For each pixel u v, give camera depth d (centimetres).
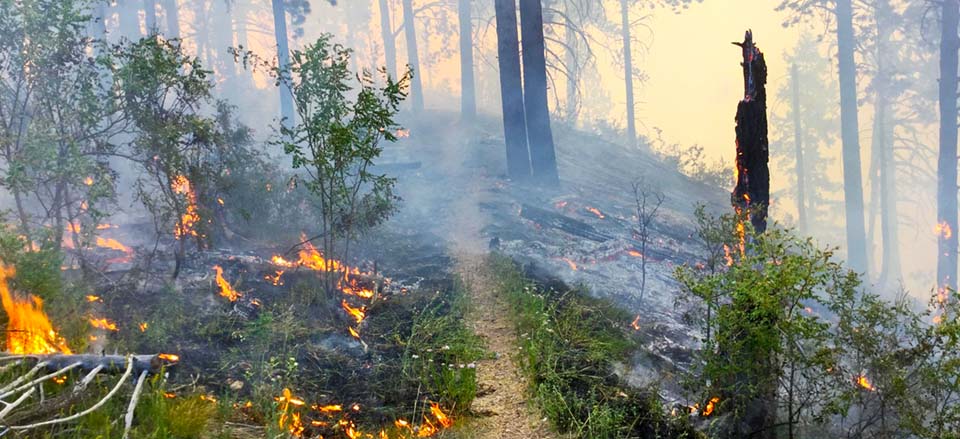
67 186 783
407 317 819
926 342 547
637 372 733
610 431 608
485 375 712
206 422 539
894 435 561
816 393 586
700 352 647
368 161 827
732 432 609
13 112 731
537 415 636
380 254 1052
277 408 591
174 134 788
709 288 610
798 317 575
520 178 1673
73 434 471
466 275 999
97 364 552
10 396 495
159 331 658
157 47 795
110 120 805
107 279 759
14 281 617
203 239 914
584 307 880
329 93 808
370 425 604
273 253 939
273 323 737
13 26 705
